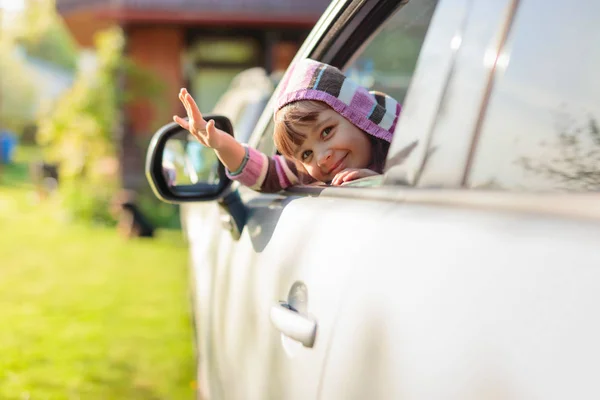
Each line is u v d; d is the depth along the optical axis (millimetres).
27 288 7270
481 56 1019
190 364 4816
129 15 13461
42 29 54094
